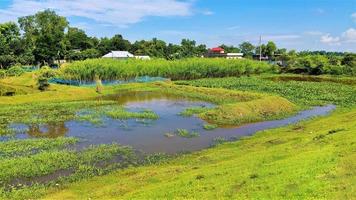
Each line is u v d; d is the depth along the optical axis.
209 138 31.36
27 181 20.30
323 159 18.14
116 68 79.06
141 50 156.25
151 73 87.06
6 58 100.31
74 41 149.50
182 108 46.88
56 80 71.81
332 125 31.83
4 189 19.09
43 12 134.00
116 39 156.25
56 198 17.80
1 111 42.06
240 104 42.34
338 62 107.94
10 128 33.88
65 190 19.11
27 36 131.38
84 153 25.56
